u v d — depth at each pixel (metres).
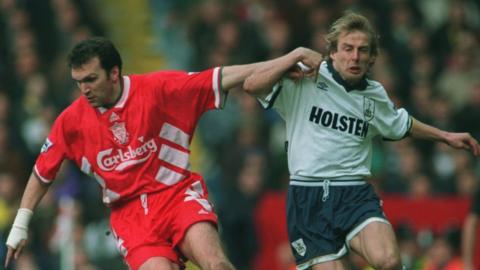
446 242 43.38
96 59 28.88
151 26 63.53
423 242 46.22
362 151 29.78
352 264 42.66
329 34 29.59
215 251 28.30
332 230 29.52
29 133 52.25
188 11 64.19
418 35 59.56
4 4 57.91
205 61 57.91
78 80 28.95
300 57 28.95
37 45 56.81
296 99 29.69
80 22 58.19
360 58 29.09
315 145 29.59
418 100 55.69
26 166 50.16
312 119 29.62
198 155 56.06
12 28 57.03
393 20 59.75
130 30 62.97
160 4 64.56
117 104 29.28
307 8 58.97
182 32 62.00
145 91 29.36
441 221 47.94
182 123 29.39
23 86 54.62
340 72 29.48
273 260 49.09
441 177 51.69
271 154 52.22
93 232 46.97
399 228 45.00
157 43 62.72
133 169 29.28
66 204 45.28
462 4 60.97
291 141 29.84
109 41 29.22
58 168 29.84
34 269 44.88
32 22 57.47
